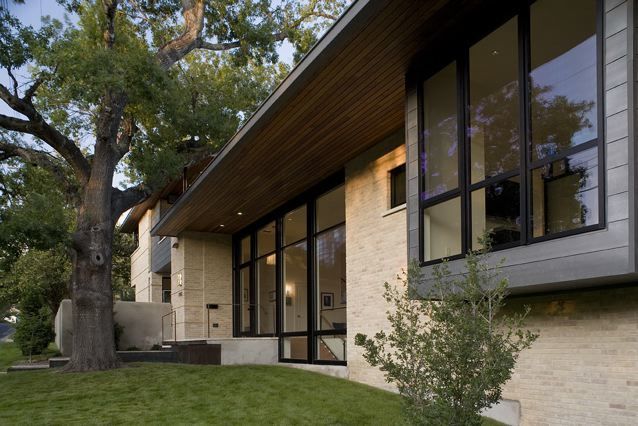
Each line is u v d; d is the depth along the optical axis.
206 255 20.39
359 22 6.71
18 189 14.32
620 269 4.90
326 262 13.53
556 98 5.79
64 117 14.22
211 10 16.39
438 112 7.48
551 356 6.77
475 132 6.79
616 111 5.03
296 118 9.69
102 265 12.68
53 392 9.55
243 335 19.25
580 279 5.34
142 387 9.95
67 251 12.76
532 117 6.04
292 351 15.24
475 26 6.83
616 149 5.01
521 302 7.23
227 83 17.84
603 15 5.21
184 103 14.90
